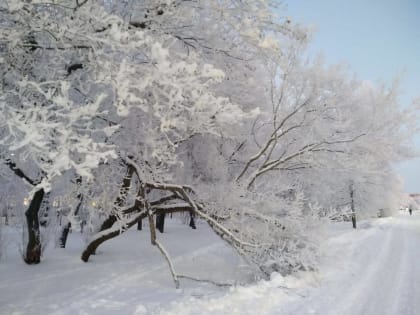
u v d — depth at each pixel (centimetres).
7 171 680
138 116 652
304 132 801
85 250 816
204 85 408
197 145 898
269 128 898
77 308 479
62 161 285
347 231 1955
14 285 609
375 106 850
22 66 460
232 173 953
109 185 736
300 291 555
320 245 686
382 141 808
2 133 404
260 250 666
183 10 536
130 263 846
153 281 690
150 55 395
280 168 823
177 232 1797
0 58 359
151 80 375
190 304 465
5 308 489
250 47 633
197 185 836
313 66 756
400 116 845
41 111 307
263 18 525
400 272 763
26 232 820
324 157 792
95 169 693
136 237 1393
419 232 2009
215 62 645
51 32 375
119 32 331
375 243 1368
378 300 529
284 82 733
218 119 476
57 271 719
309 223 695
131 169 712
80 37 381
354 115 865
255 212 701
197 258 959
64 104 315
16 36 370
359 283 646
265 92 845
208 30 593
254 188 776
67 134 309
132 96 349
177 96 383
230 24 521
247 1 504
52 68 443
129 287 625
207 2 521
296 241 699
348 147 778
